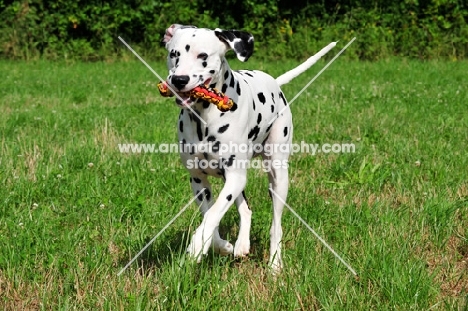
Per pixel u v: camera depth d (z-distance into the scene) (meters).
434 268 5.39
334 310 4.48
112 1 19.67
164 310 4.41
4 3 19.84
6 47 19.62
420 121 10.54
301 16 20.06
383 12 19.88
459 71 16.53
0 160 8.01
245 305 4.59
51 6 19.64
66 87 14.25
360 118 10.62
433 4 19.55
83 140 9.12
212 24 19.45
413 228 6.07
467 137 9.44
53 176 7.39
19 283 4.97
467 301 4.64
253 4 19.42
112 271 5.18
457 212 6.59
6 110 11.63
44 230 5.80
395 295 4.63
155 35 19.64
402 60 18.75
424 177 7.75
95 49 19.91
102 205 6.50
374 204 6.68
